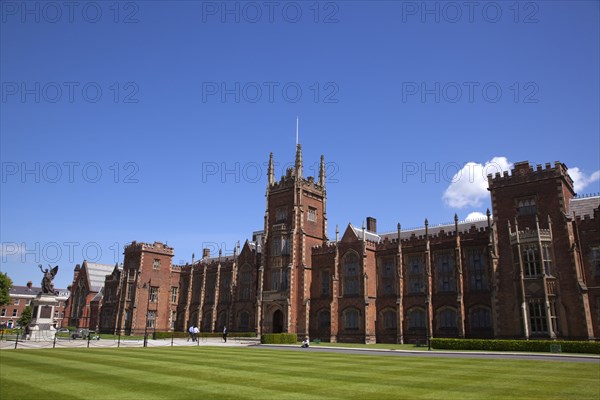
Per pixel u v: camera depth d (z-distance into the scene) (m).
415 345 56.09
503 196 54.44
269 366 26.98
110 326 91.81
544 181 51.88
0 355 32.69
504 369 25.73
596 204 50.72
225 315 87.31
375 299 66.56
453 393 17.25
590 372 24.17
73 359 29.98
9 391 17.20
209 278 93.06
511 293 51.31
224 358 32.62
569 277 48.22
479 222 65.06
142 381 19.94
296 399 15.93
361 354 39.06
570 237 49.03
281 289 73.62
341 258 70.06
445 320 58.88
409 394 17.03
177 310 96.56
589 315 46.28
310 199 78.56
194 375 22.12
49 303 64.06
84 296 108.69
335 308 68.19
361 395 16.78
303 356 35.88
